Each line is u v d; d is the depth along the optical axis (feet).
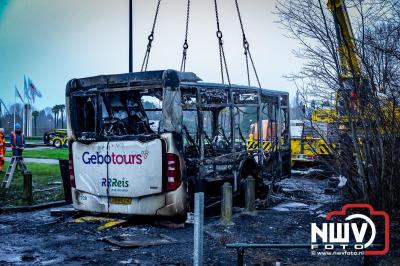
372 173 27.20
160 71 26.53
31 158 81.56
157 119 29.04
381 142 26.21
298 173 54.85
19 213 32.22
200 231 15.67
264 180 36.73
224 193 27.81
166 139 26.27
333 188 40.37
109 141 27.94
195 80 28.55
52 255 21.38
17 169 58.59
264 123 39.11
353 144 28.14
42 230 26.32
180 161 26.35
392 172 26.17
